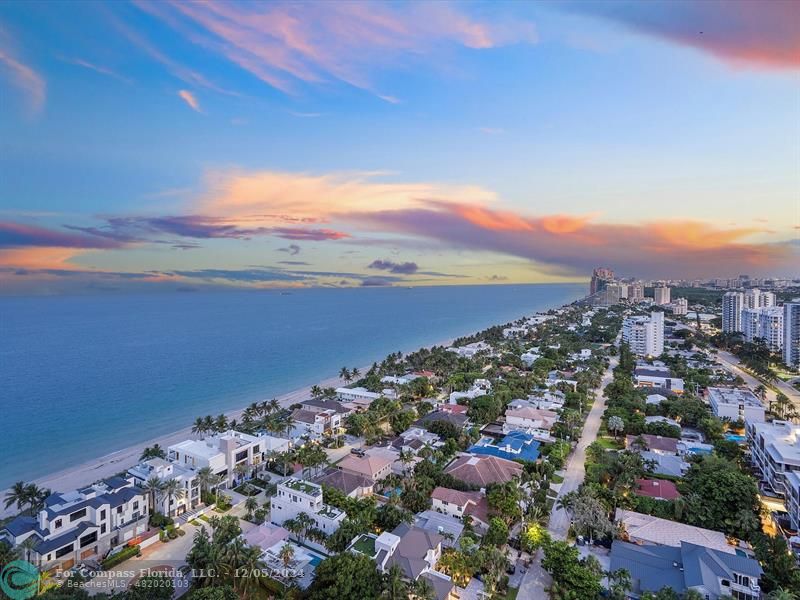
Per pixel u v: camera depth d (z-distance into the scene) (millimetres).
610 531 85812
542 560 80438
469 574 76625
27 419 184625
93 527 83625
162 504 97625
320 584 69562
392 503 95062
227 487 114500
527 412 162000
